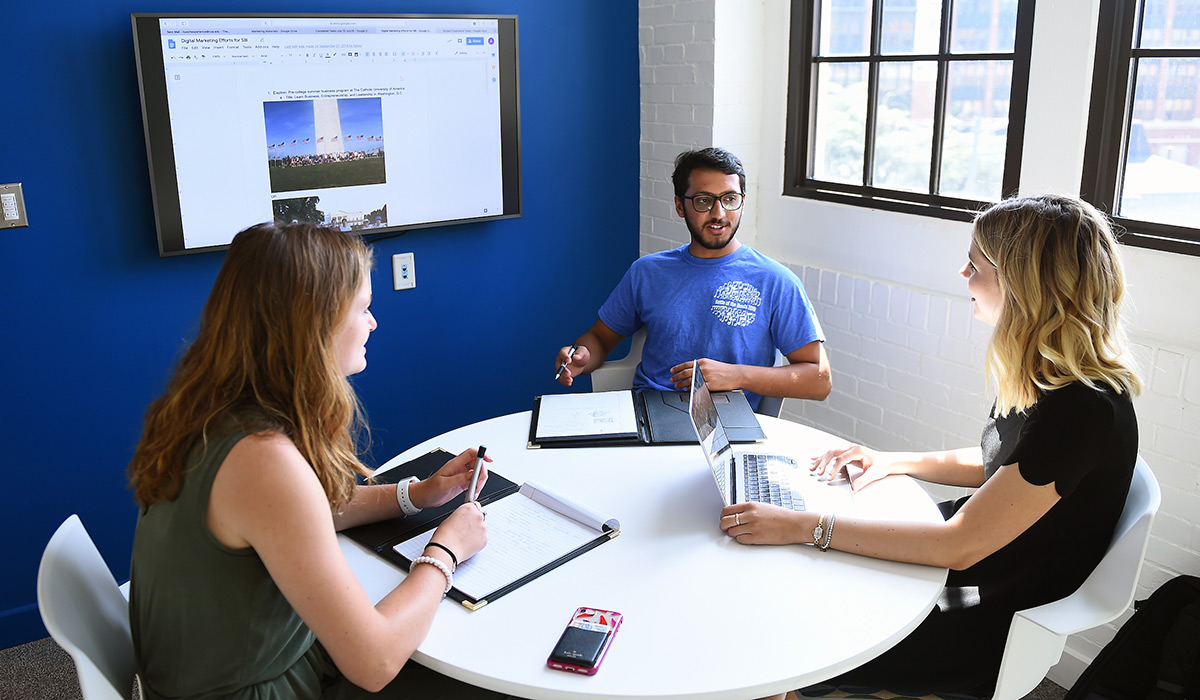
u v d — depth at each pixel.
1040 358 1.52
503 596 1.39
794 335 2.37
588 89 3.18
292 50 2.54
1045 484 1.44
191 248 2.52
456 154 2.88
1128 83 2.12
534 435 1.98
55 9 2.29
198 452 1.19
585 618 1.31
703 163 2.35
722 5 2.89
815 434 2.01
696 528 1.59
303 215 2.67
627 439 1.94
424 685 1.43
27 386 2.43
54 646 2.52
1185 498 2.01
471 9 2.88
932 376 2.57
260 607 1.23
